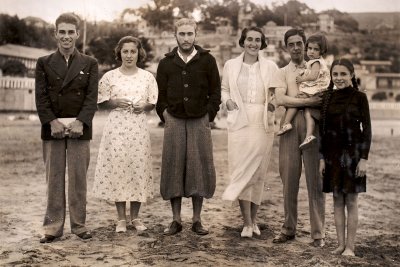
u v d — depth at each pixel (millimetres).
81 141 4352
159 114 4637
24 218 5246
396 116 11789
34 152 9023
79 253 4020
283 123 4301
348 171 3828
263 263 3795
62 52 4355
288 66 4324
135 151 4551
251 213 4656
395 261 3906
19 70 11422
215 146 9922
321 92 4098
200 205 4656
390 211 5863
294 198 4332
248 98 4496
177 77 4496
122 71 4699
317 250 4148
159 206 5996
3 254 3975
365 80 11930
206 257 3934
